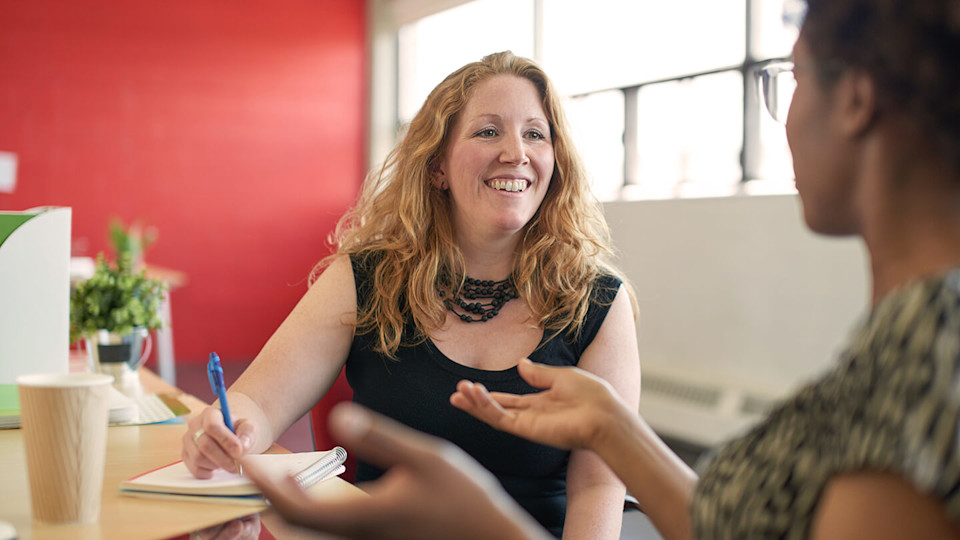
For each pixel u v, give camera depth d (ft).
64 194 20.80
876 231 1.73
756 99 13.65
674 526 2.64
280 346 4.83
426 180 5.24
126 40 21.25
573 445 2.84
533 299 5.08
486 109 5.07
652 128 15.69
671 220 14.61
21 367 5.16
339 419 1.90
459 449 4.75
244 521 3.15
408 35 23.81
